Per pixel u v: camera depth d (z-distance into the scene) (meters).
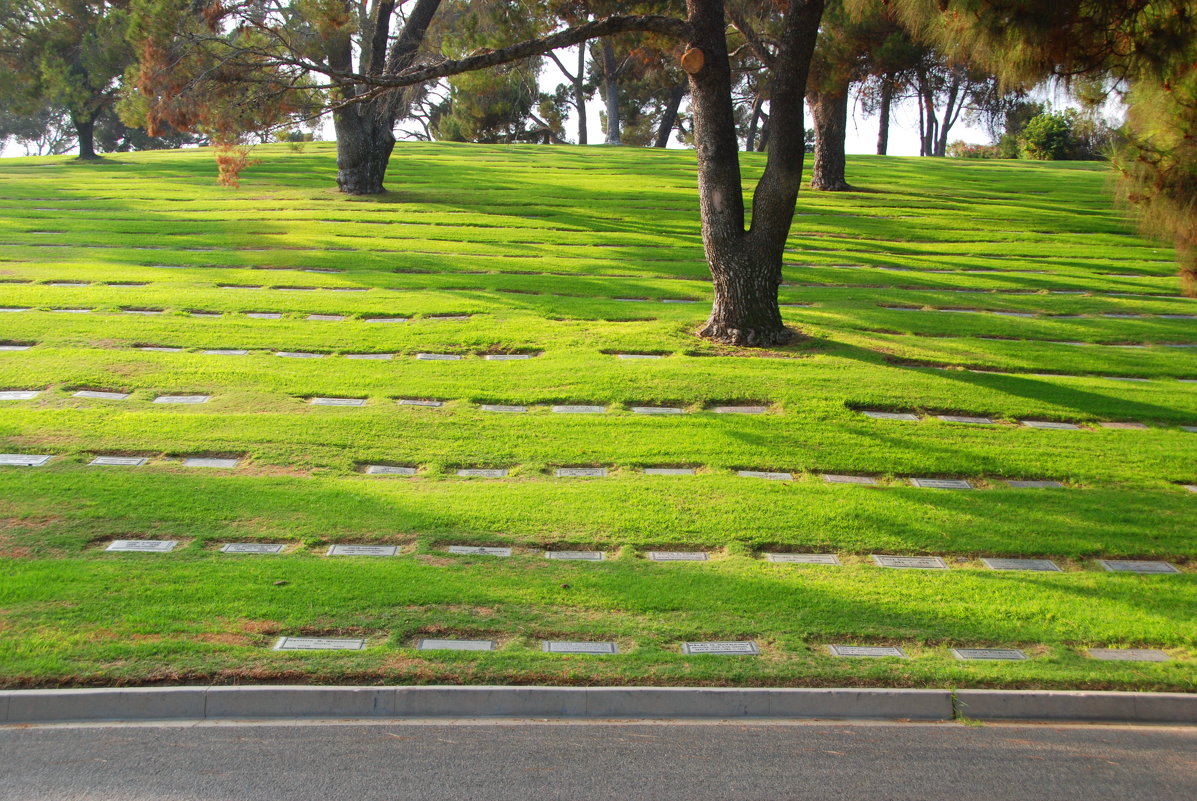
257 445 10.54
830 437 11.47
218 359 13.43
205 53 13.84
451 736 5.80
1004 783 5.52
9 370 12.41
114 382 12.24
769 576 8.14
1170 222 9.32
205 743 5.61
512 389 12.69
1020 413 12.59
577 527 8.93
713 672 6.49
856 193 32.44
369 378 12.93
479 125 54.69
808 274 20.64
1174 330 17.12
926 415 12.48
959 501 9.92
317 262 19.53
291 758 5.47
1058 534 9.23
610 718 6.13
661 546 8.66
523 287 18.19
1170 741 6.12
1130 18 8.81
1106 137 9.88
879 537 9.03
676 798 5.20
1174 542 9.15
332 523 8.77
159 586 7.38
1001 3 8.84
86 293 16.31
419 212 25.47
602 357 14.00
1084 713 6.41
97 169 33.69
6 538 8.07
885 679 6.53
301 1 15.00
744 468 10.62
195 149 44.12
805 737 5.97
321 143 45.31
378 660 6.45
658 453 10.85
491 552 8.40
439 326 15.33
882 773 5.56
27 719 5.81
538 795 5.17
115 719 5.87
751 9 19.09
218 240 21.27
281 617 7.01
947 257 23.17
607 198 29.50
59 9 35.09
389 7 23.69
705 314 16.50
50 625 6.70
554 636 6.98
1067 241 25.61
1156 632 7.39
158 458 10.13
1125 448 11.55
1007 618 7.56
